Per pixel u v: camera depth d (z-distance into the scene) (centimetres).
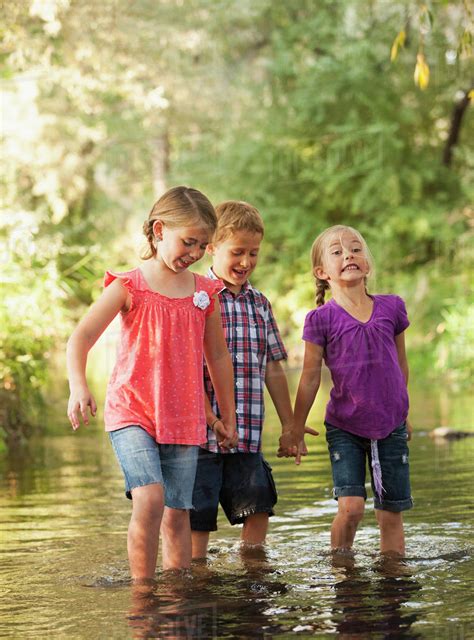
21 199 1555
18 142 1448
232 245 446
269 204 2128
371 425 436
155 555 374
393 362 448
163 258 396
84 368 380
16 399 873
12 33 1219
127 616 312
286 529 464
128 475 380
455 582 347
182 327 395
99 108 1662
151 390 387
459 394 1176
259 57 2178
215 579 364
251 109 2166
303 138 2148
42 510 523
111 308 390
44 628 301
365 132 2041
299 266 2100
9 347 876
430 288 1852
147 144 2086
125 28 1478
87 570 384
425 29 658
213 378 423
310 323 455
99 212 1964
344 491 432
